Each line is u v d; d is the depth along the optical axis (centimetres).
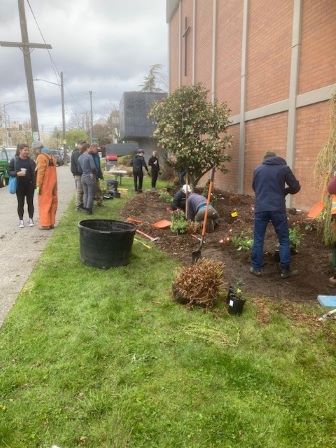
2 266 596
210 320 420
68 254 648
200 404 292
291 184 546
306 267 576
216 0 1520
